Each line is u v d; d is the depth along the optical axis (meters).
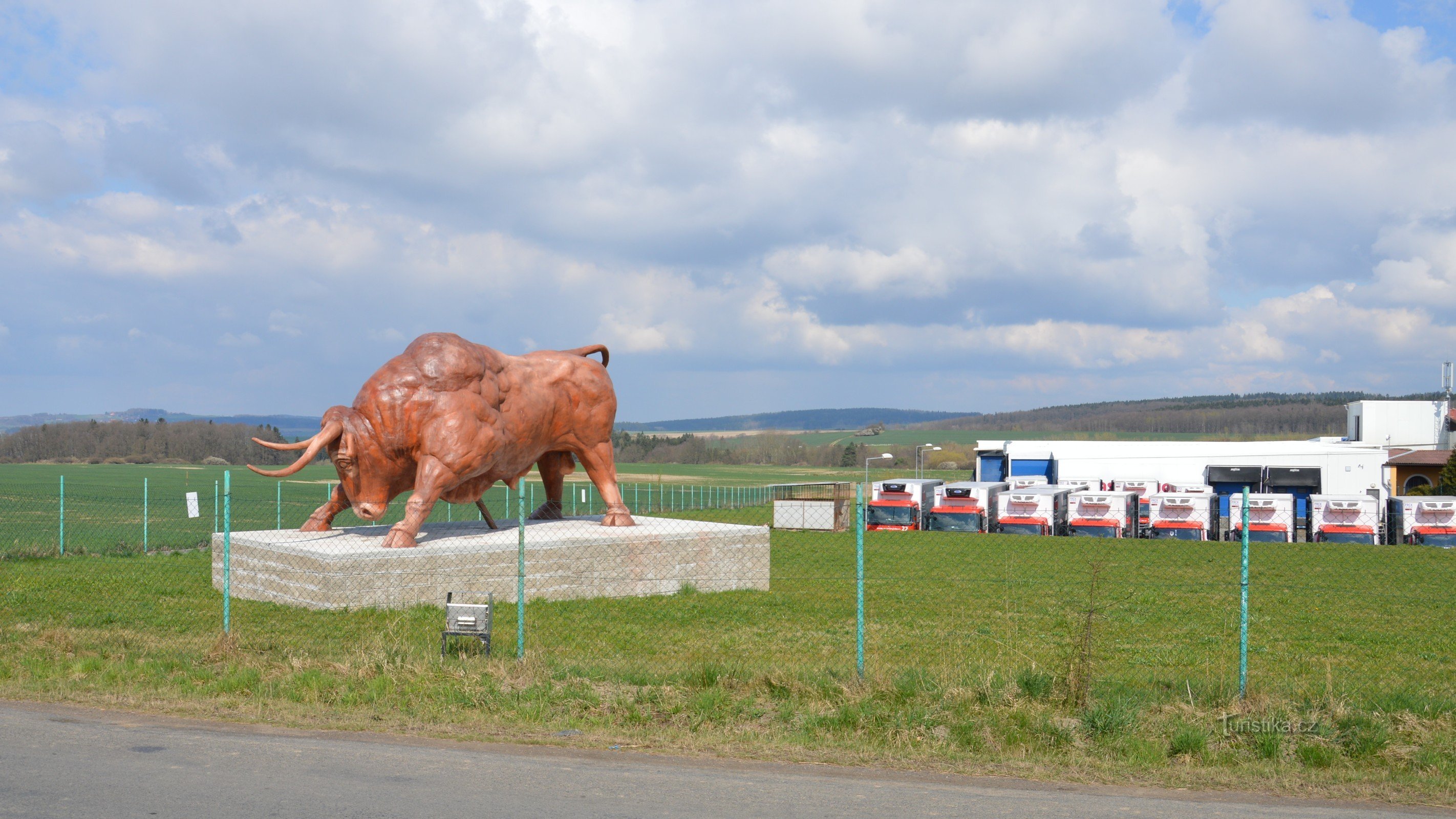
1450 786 7.86
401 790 7.02
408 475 19.25
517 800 6.88
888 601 19.08
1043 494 40.88
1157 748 8.59
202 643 12.85
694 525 22.17
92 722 8.74
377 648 11.76
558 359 21.62
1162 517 39.03
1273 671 13.02
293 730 8.62
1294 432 188.75
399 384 18.62
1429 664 13.77
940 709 9.51
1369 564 29.22
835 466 149.75
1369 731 8.91
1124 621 17.19
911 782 7.67
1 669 10.66
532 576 18.14
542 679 10.44
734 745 8.54
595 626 15.70
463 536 19.44
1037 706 9.61
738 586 20.52
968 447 161.25
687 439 196.50
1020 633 15.69
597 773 7.62
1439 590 22.59
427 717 9.18
